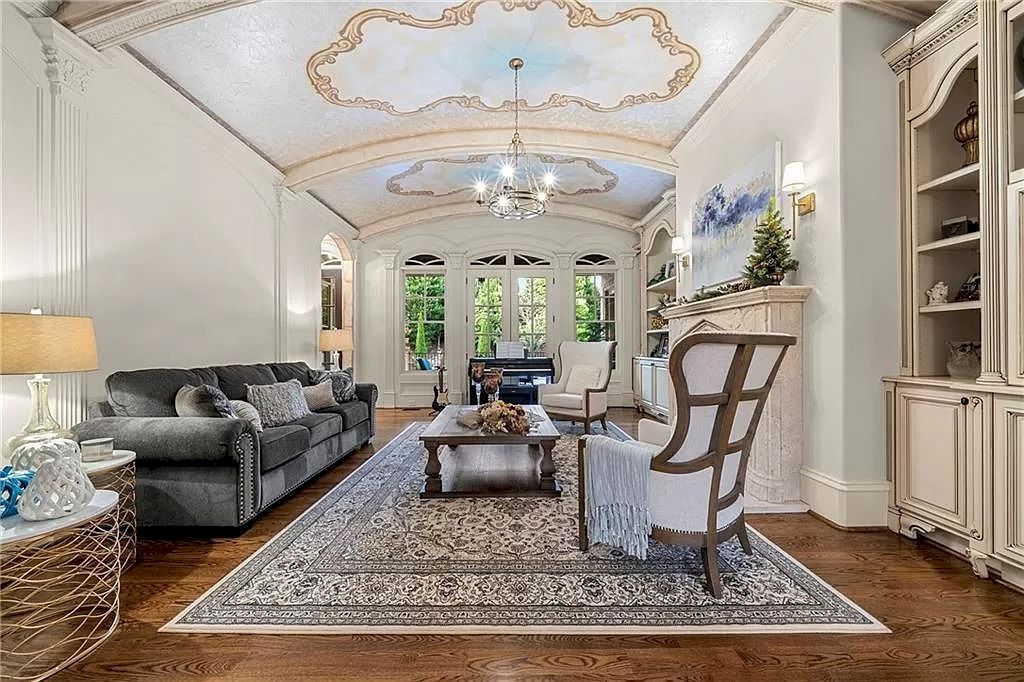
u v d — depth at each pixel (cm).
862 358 275
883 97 277
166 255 360
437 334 833
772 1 281
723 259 403
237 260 454
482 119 481
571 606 196
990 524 215
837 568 228
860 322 275
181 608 196
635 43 358
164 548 255
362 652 168
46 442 185
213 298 417
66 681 153
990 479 215
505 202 447
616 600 200
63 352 219
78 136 283
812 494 299
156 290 350
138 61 325
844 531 272
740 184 376
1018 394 201
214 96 382
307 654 167
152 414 291
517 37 352
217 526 268
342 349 638
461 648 170
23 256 256
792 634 177
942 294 259
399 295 825
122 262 319
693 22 332
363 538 264
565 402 563
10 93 250
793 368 310
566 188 707
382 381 824
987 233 217
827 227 287
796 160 315
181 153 377
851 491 273
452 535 267
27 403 260
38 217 263
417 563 234
